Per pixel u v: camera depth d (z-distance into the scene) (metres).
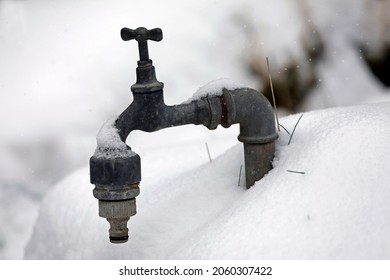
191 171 2.90
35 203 4.75
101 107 4.72
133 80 4.72
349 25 4.70
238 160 2.72
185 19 4.79
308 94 4.62
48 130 4.75
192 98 2.45
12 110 4.79
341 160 2.29
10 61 4.90
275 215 2.21
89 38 4.86
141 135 4.50
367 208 2.15
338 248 2.06
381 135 2.35
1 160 4.77
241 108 2.43
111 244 2.71
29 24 5.01
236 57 4.67
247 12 4.74
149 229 2.62
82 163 4.70
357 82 4.62
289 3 4.72
